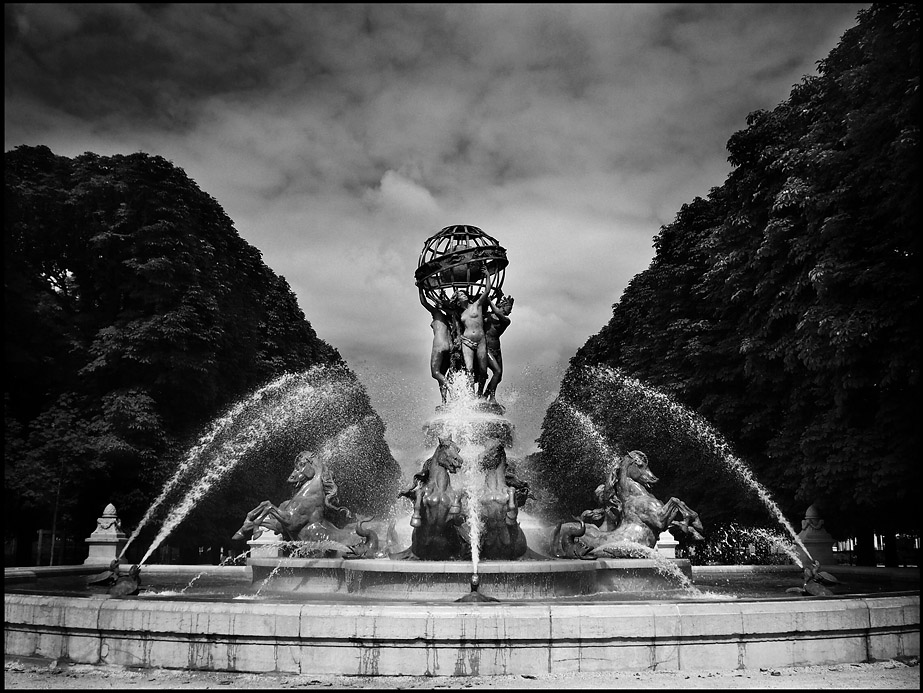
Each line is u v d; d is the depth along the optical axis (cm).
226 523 3869
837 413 2481
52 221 3453
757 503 3189
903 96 2233
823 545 2533
